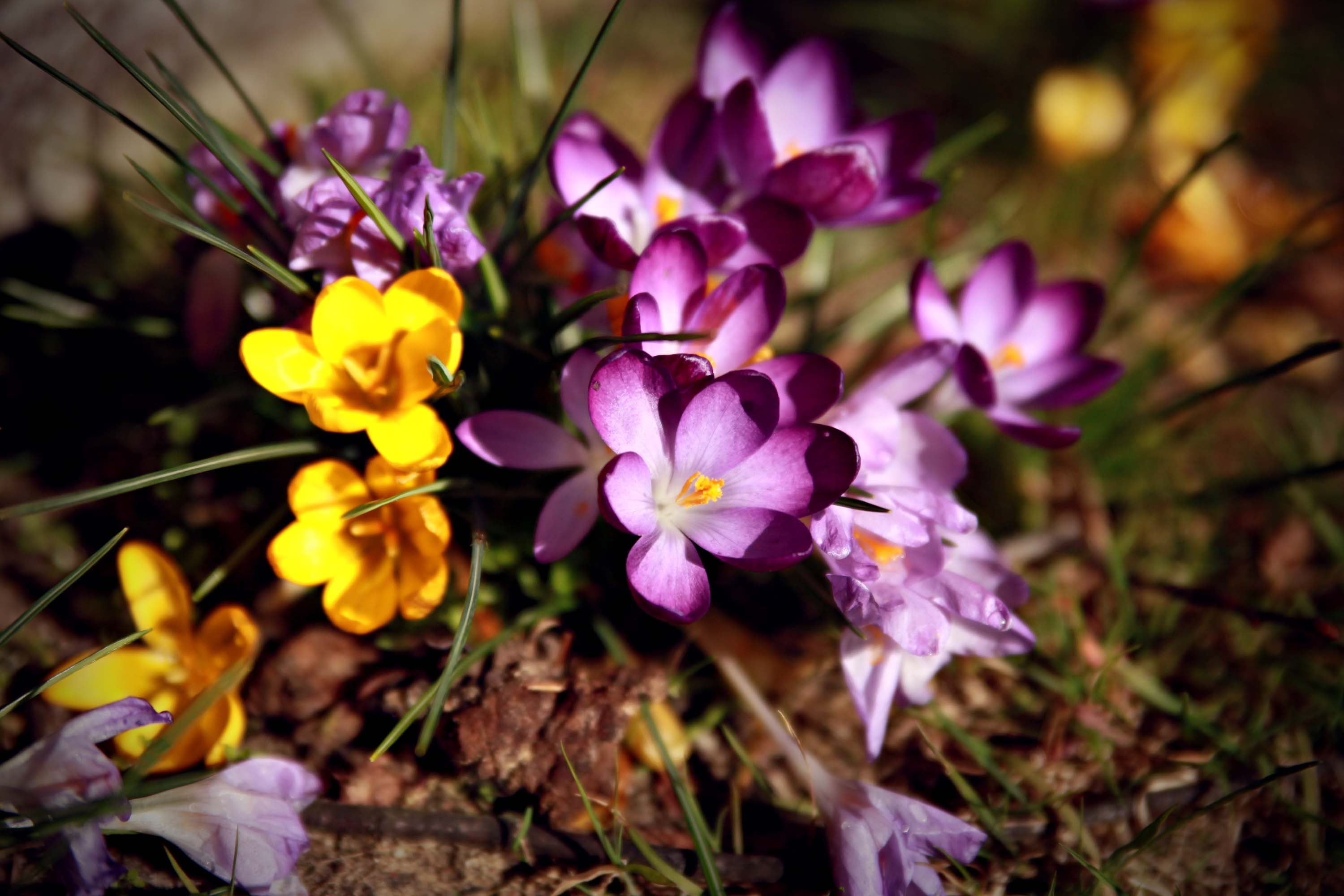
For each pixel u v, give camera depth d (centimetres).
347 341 31
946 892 33
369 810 33
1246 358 49
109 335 41
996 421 34
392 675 34
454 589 36
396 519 32
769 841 34
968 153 56
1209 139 57
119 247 43
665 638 36
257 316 38
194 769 32
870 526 31
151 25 43
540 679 34
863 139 36
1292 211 54
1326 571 42
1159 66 58
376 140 32
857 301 48
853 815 31
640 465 29
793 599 38
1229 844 35
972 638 33
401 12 52
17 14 39
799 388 31
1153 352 43
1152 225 40
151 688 33
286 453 33
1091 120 55
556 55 55
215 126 34
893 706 37
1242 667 39
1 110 40
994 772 35
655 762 34
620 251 31
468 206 31
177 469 31
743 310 31
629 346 31
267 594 36
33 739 34
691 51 59
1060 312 36
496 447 31
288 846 30
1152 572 41
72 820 28
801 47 36
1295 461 44
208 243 35
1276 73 60
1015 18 58
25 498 39
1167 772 36
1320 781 36
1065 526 42
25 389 41
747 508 30
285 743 34
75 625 36
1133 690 37
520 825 33
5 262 42
